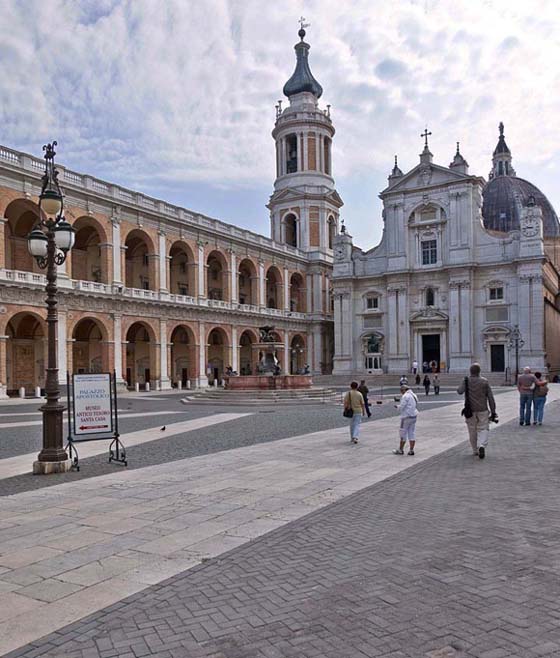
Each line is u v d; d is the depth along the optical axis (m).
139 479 12.32
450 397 40.25
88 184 49.56
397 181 70.62
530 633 5.07
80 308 48.16
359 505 9.77
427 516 8.98
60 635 5.23
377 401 35.34
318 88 84.50
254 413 28.88
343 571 6.66
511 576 6.39
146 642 5.07
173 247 61.38
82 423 14.17
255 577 6.53
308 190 81.56
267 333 43.22
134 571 6.77
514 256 63.75
